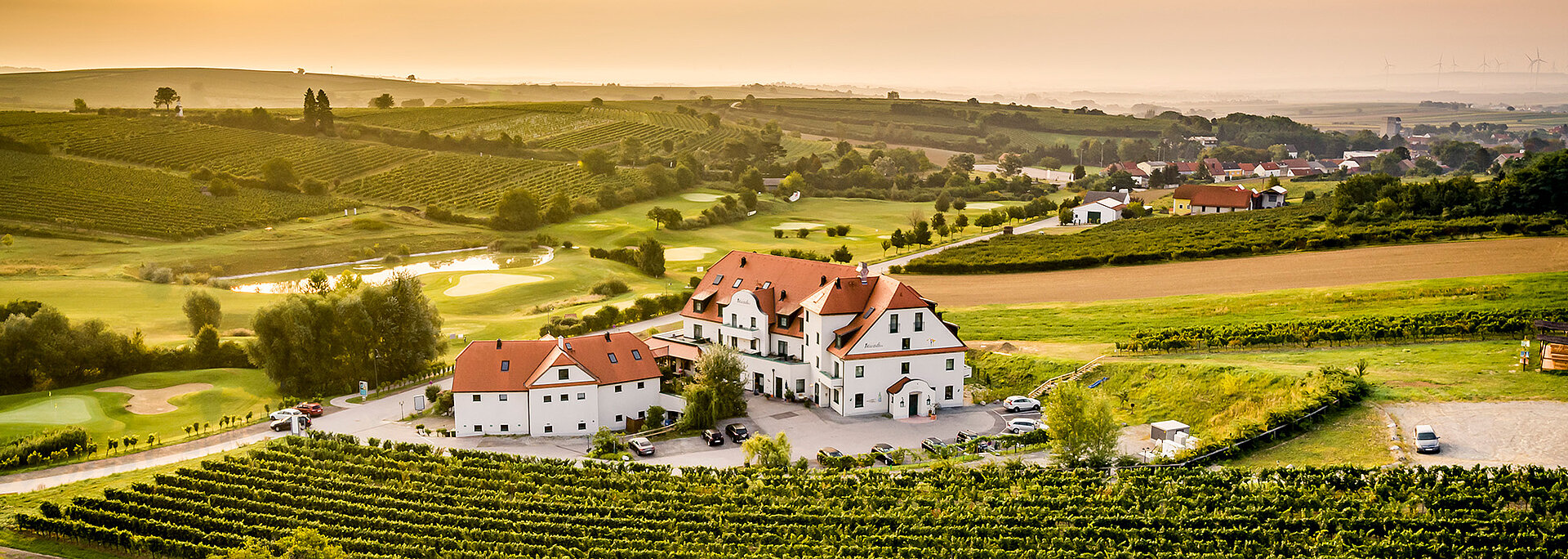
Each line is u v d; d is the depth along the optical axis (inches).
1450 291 4985.2
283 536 3080.7
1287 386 3799.2
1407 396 3590.1
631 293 7396.7
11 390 5103.3
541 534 3065.9
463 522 3164.4
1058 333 5123.0
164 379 5162.4
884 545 2864.2
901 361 4394.7
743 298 4857.3
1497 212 7106.3
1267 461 3297.2
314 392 5019.7
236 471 3661.4
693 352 4945.9
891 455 3750.0
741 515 3115.2
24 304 6043.3
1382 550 2554.1
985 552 2748.5
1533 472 2807.6
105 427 4421.8
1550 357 3668.8
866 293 4591.5
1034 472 3324.3
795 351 4746.6
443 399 4603.8
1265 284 5816.9
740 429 4101.9
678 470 3762.3
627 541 2977.4
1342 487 2952.8
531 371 4333.2
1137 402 4151.1
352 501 3368.6
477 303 7155.5
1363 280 5634.8
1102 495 3061.0
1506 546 2527.1
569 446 4124.0
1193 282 6072.8
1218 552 2655.0
